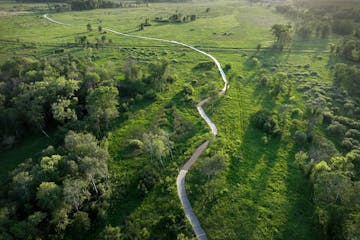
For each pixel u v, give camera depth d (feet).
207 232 172.45
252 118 278.87
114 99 282.97
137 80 340.80
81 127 249.75
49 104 275.18
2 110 266.16
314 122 261.85
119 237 170.19
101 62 434.30
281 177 208.85
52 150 216.33
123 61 436.76
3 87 297.74
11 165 241.55
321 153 220.23
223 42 522.88
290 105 300.40
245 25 637.71
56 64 351.05
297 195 193.98
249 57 443.73
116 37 569.23
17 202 175.11
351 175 196.65
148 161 230.89
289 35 469.16
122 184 209.97
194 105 308.60
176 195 196.54
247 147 240.12
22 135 271.90
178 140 253.24
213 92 331.98
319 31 523.70
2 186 195.52
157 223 179.52
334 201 174.91
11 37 577.43
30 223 157.99
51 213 169.48
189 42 528.63
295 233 169.99
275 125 260.21
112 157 239.71
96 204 188.55
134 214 187.21
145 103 315.17
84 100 296.51
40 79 310.04
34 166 195.83
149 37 567.18
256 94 327.26
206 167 197.77
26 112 262.67
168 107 306.35
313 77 364.38
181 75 384.88
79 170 191.21
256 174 212.02
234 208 185.78
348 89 324.39
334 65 395.34
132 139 259.19
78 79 316.19
